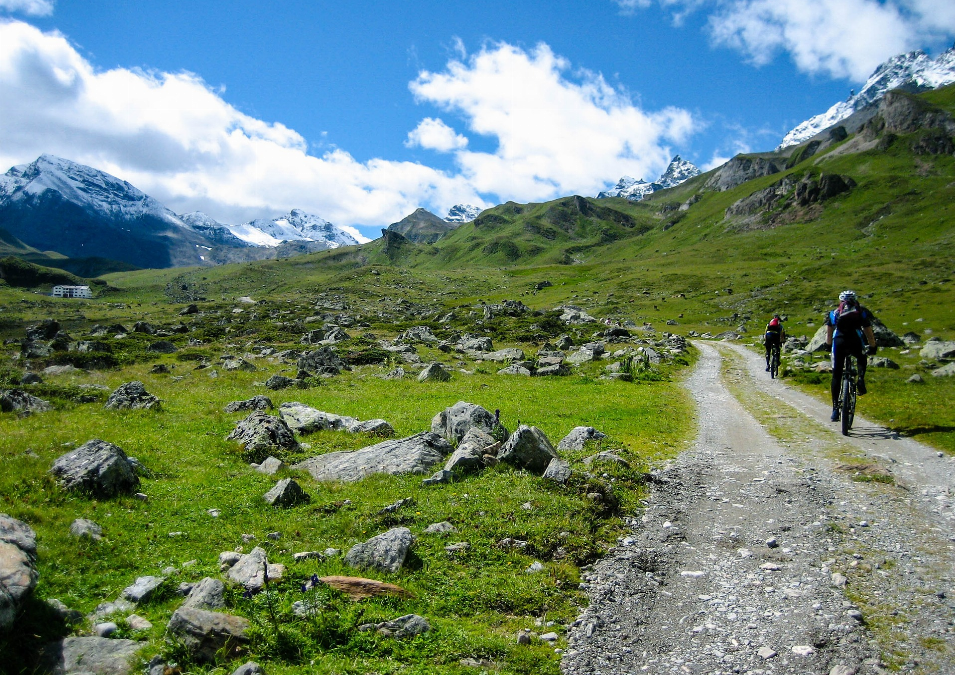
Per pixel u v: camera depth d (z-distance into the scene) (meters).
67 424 21.20
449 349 72.81
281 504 13.15
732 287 158.38
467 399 33.44
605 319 130.75
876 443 19.08
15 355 62.06
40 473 13.12
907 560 10.02
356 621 8.23
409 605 8.84
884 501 13.18
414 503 13.02
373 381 43.53
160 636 7.65
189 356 63.22
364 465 16.34
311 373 47.19
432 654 7.66
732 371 51.41
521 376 48.25
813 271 157.88
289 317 137.38
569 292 189.75
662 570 10.41
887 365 41.72
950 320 80.19
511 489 13.73
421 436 17.59
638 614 8.89
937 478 14.68
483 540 11.14
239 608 8.30
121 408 25.55
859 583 9.31
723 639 8.06
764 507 13.37
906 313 91.12
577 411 28.59
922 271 134.50
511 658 7.61
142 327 105.44
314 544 10.95
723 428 24.23
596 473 15.13
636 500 13.95
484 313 129.75
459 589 9.38
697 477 16.19
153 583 8.91
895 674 6.91
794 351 58.09
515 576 9.88
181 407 27.75
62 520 11.21
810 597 8.98
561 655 7.80
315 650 7.61
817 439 20.70
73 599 8.50
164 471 15.83
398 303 189.75
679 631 8.36
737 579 9.86
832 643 7.68
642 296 163.00
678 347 72.19
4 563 7.54
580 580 10.00
